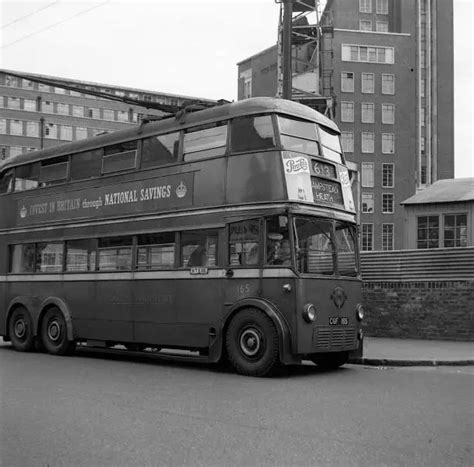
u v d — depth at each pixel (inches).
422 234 984.9
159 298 498.0
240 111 461.1
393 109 3235.7
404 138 3233.3
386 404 323.9
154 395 352.8
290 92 633.6
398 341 658.2
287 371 467.5
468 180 1061.8
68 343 577.3
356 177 812.6
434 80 3823.8
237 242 451.2
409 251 698.8
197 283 471.8
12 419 292.0
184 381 409.7
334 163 483.5
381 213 3176.7
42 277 605.9
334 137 502.3
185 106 518.0
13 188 658.8
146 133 528.7
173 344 485.7
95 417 294.5
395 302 701.9
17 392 364.5
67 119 4013.3
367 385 391.5
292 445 242.2
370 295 721.0
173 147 505.7
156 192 510.9
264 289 433.7
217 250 462.3
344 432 261.9
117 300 531.5
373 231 3166.8
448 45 3873.0
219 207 462.0
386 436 255.3
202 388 378.9
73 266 577.9
